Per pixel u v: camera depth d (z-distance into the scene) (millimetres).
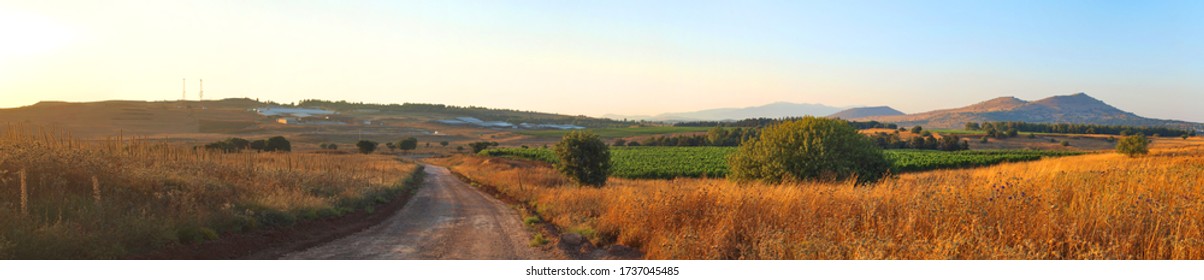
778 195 11609
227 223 11930
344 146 145875
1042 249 6793
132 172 14492
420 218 18250
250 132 165625
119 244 9023
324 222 15594
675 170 57375
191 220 11070
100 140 23328
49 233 8445
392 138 184250
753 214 10266
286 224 13945
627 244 10945
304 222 14852
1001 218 8188
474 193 33219
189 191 14031
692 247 8766
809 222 9258
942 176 16672
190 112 188500
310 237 12867
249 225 12531
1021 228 7762
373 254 10602
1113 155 57375
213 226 11516
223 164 22875
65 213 10039
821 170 23312
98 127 109938
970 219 8047
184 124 155875
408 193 32688
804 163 23578
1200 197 8648
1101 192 9594
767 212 10328
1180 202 8047
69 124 106438
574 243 11508
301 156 40875
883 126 187375
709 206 11094
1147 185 10055
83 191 11961
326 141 159625
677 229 10523
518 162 71125
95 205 10555
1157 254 6863
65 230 8758
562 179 38344
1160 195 9477
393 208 22484
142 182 13641
